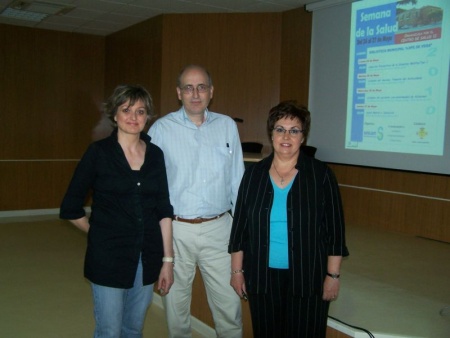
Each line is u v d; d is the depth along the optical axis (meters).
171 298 2.23
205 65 5.73
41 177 6.87
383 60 4.55
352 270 3.32
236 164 2.26
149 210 1.81
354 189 4.96
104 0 5.26
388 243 4.19
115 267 1.73
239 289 1.95
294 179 1.74
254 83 5.66
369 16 4.64
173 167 2.14
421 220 4.41
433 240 4.32
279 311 1.82
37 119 6.79
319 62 5.18
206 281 2.25
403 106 4.41
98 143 1.75
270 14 5.59
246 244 1.93
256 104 5.67
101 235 1.74
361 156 4.83
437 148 4.19
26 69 6.65
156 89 5.88
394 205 4.61
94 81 7.20
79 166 1.73
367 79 4.71
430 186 4.32
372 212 4.82
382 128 4.61
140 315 1.86
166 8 5.51
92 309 3.22
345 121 4.95
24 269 4.10
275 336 1.83
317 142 5.29
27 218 6.52
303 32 5.32
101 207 1.75
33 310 3.18
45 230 5.71
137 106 1.74
